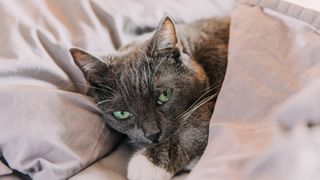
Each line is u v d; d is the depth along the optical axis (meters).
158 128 0.35
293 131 0.18
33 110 0.33
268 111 0.29
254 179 0.19
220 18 0.44
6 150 0.33
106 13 0.43
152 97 0.35
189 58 0.38
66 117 0.35
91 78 0.37
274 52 0.32
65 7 0.42
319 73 0.28
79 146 0.34
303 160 0.17
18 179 0.34
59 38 0.40
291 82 0.30
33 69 0.37
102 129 0.37
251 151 0.24
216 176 0.23
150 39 0.38
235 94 0.31
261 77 0.31
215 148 0.28
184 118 0.35
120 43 0.42
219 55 0.39
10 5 0.39
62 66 0.40
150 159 0.33
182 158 0.34
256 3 0.38
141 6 0.45
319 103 0.19
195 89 0.36
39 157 0.33
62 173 0.33
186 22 0.46
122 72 0.36
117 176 0.34
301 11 0.35
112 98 0.36
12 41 0.37
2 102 0.33
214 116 0.32
